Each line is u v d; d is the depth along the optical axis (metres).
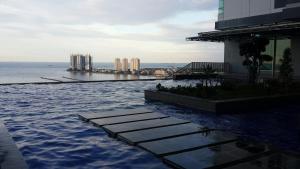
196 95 14.30
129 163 6.53
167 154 6.91
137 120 10.45
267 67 25.61
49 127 9.72
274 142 8.44
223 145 7.65
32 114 11.93
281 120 11.34
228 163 6.33
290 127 10.23
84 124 10.16
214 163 6.30
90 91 20.02
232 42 28.44
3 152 6.17
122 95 18.16
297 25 18.36
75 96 17.44
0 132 7.87
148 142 7.80
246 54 17.47
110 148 7.54
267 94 14.78
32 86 22.30
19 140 8.21
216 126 10.31
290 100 14.89
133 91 20.23
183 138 8.23
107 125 9.66
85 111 12.72
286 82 17.22
